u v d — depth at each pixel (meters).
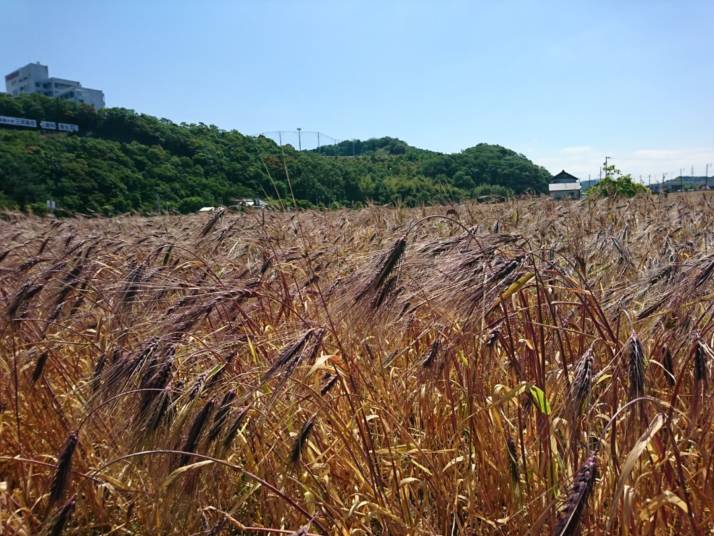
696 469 3.18
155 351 3.01
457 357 3.58
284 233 7.66
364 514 3.25
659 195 17.53
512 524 3.27
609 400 3.24
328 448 3.60
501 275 2.93
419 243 3.96
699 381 2.50
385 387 4.07
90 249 6.30
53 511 2.74
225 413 2.77
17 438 4.11
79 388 4.09
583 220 10.13
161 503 2.96
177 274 4.95
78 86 154.62
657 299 3.38
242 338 3.63
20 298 4.09
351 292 3.15
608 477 2.87
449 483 3.65
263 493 3.48
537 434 3.40
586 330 4.00
